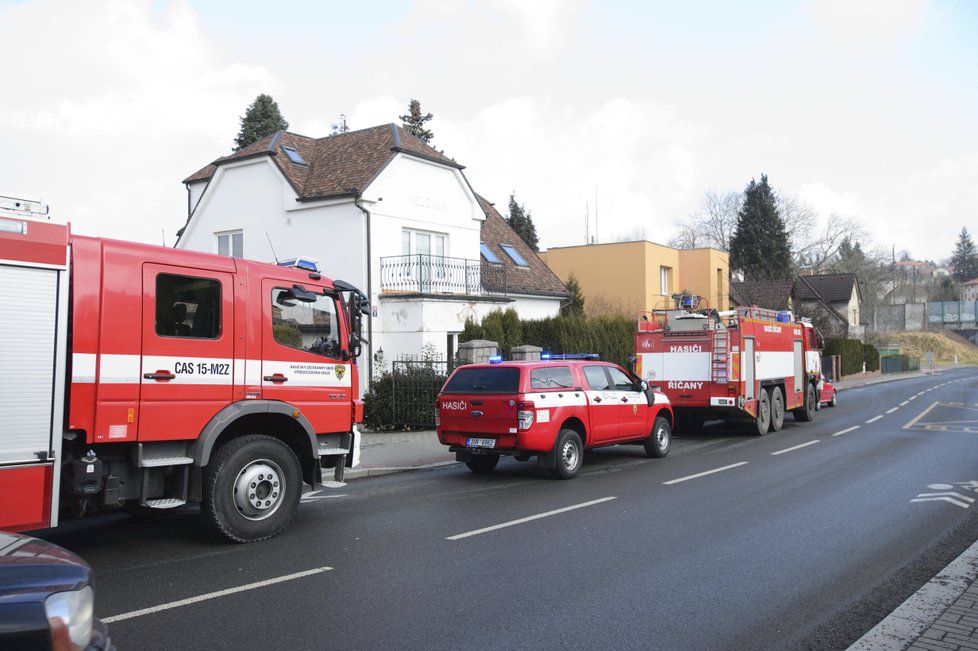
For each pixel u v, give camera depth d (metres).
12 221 5.50
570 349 21.14
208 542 7.05
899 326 89.06
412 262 19.58
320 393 7.81
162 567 6.15
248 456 6.96
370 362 18.25
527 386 10.32
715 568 6.09
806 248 65.25
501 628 4.74
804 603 5.22
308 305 7.79
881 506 8.54
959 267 133.25
